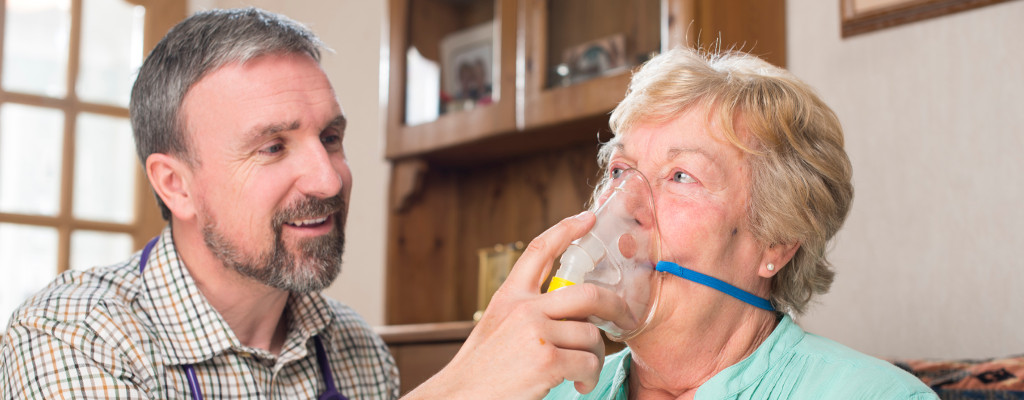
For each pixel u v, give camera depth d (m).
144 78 1.33
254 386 1.33
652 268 1.03
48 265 3.12
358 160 3.09
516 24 2.24
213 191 1.27
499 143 2.36
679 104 1.07
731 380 1.06
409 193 2.54
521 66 2.21
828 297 1.91
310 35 1.36
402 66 2.54
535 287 1.00
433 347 2.12
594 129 2.17
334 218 1.33
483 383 0.94
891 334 1.81
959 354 1.71
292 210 1.27
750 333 1.10
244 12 1.32
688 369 1.10
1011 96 1.69
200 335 1.30
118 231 3.23
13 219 3.04
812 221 1.09
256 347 1.39
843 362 1.03
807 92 1.12
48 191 3.16
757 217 1.08
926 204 1.79
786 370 1.05
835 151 1.13
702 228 1.04
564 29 2.15
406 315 2.55
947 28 1.79
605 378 1.23
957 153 1.75
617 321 1.00
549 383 0.93
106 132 3.28
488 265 2.29
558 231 1.00
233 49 1.25
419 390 0.98
